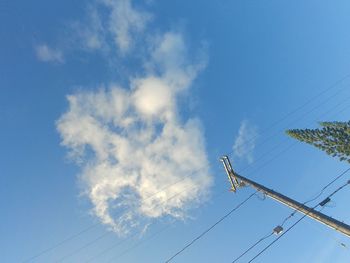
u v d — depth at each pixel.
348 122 19.88
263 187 15.58
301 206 12.77
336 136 19.81
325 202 12.18
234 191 18.66
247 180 17.30
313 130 21.02
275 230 11.84
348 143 19.28
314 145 21.28
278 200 14.21
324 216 11.91
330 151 20.50
